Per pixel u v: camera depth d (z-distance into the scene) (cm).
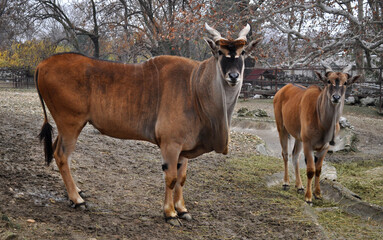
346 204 538
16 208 377
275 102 688
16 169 492
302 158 852
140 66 408
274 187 636
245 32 371
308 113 560
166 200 405
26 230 329
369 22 1433
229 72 347
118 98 399
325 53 1470
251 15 1424
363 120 1407
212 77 376
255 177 652
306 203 527
